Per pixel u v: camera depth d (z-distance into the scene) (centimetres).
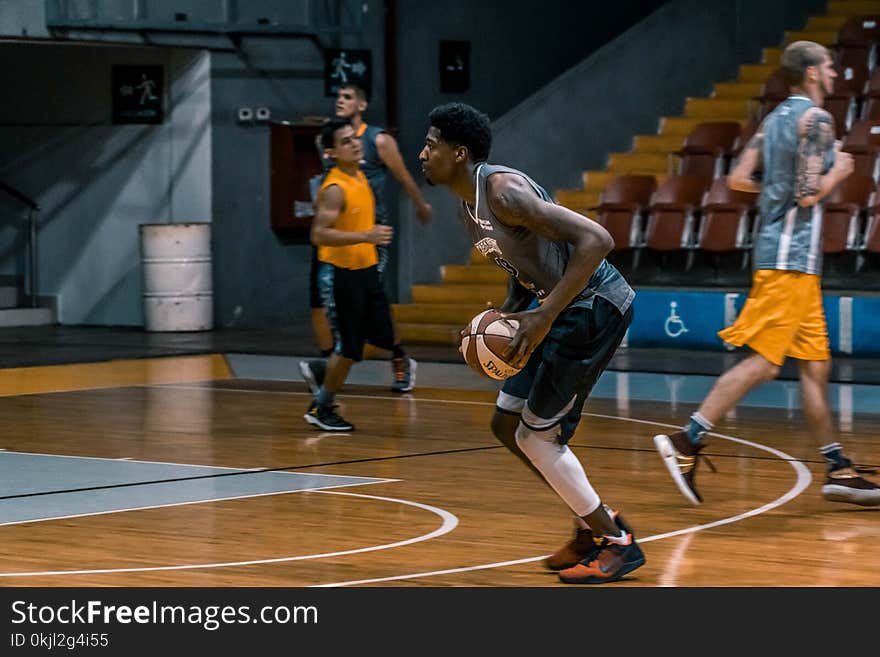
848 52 1903
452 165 597
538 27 2150
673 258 1692
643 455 964
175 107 1888
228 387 1348
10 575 639
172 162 1895
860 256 1562
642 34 1992
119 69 1914
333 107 1970
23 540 713
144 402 1242
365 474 898
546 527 743
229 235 1900
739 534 726
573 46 2197
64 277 1986
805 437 1038
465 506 798
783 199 795
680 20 2022
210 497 825
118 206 1939
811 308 797
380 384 1370
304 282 1980
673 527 744
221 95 1875
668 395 1270
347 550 689
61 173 1975
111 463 941
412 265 1848
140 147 1916
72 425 1110
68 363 1539
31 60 1975
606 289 614
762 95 1880
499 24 2105
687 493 792
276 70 1914
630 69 1983
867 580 631
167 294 1864
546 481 631
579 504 623
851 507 797
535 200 578
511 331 590
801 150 787
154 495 832
